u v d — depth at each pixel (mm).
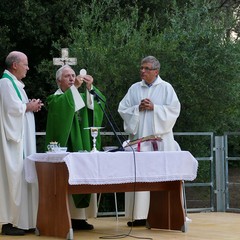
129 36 13289
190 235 7844
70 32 14109
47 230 7688
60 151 7746
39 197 7801
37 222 7801
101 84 12812
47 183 7664
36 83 15312
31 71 15445
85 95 8492
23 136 7957
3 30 14562
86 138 8438
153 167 7738
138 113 8617
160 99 8742
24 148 8023
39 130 15398
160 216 8383
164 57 12992
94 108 8477
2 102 7809
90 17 13492
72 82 8430
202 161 13922
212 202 11281
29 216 8016
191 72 13195
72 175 7137
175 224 8227
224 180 11273
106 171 7398
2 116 7812
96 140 8664
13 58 8000
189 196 15008
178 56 13117
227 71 13406
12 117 7801
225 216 10359
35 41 15031
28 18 14742
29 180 7867
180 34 13383
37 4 14750
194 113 13773
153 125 8539
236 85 13633
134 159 7586
